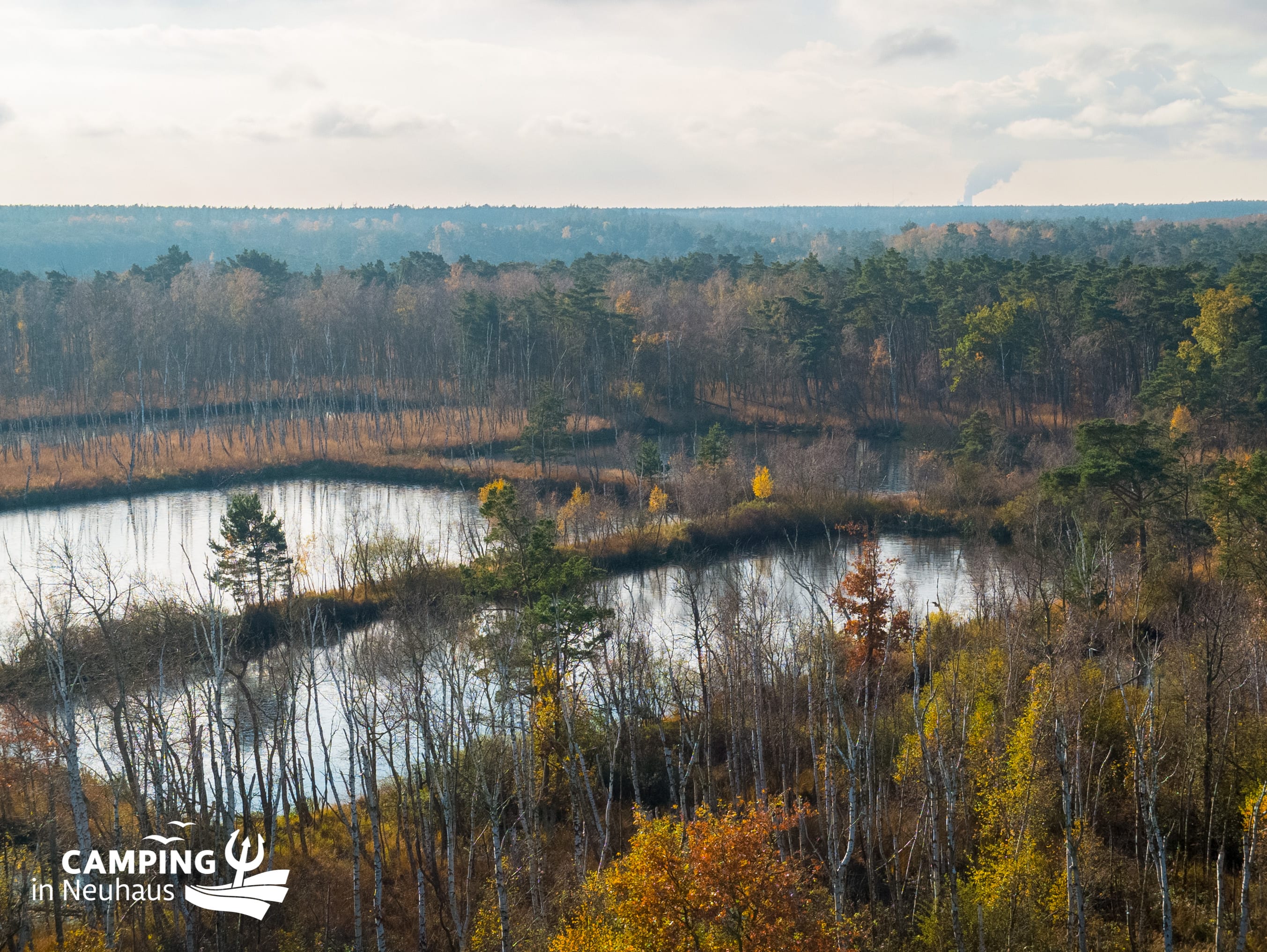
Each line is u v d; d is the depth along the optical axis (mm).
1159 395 100875
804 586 61406
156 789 40156
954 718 43156
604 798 47812
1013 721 42219
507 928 32062
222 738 40125
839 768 45594
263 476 122875
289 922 39094
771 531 95250
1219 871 31453
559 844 43969
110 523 101750
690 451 133500
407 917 39562
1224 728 40281
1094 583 58906
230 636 59125
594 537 91188
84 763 49438
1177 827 41812
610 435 139625
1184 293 121875
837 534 96375
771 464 113188
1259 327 109938
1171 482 71000
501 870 32781
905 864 41188
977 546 88500
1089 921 35625
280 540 72750
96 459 122250
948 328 144625
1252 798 37156
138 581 62219
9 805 45031
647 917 25453
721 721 52625
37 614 51531
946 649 58062
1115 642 51281
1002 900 33500
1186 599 64250
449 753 45469
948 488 101125
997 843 37656
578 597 55250
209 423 144875
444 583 72312
